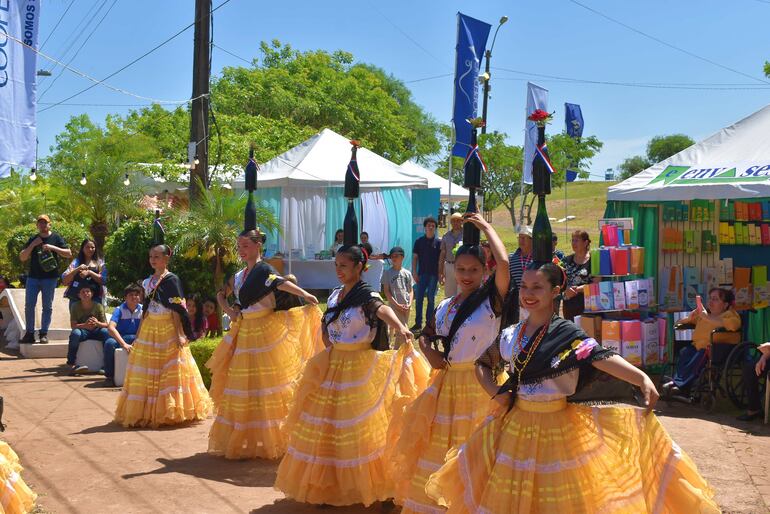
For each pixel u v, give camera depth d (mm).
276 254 17984
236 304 6895
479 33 14586
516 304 4793
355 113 39062
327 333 5660
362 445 5398
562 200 59750
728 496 5750
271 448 6660
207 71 12664
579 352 3857
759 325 11289
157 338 7980
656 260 10805
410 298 12578
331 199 19156
